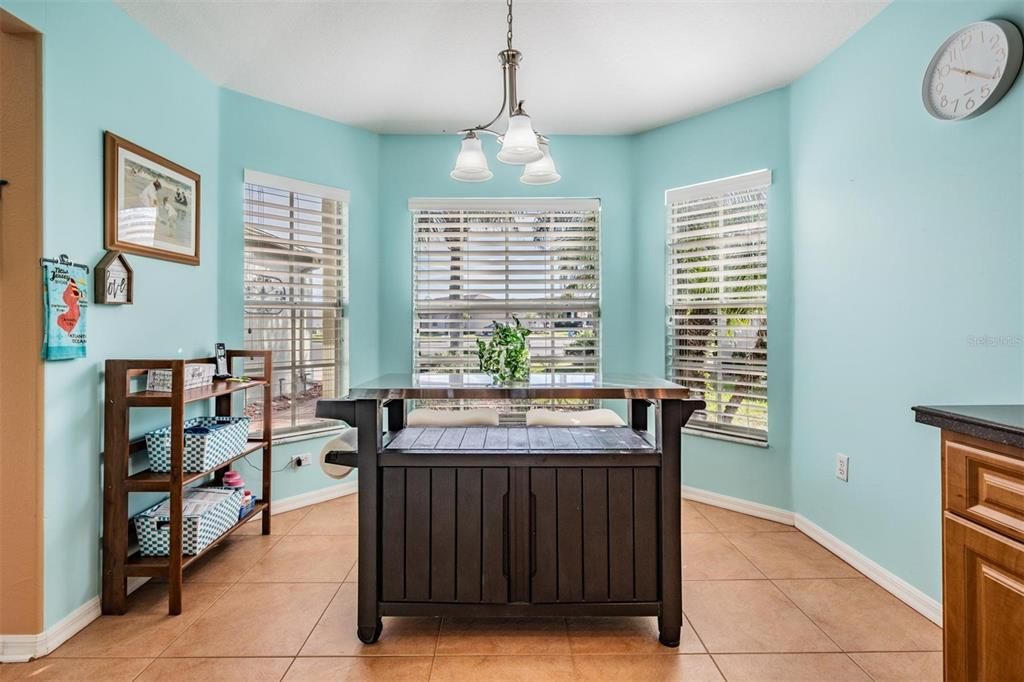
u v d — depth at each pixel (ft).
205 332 9.00
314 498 10.71
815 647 5.92
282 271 10.35
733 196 10.24
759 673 5.48
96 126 6.58
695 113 10.56
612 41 7.98
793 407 9.38
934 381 6.44
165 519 6.98
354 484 11.48
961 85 5.96
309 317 10.75
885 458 7.25
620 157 11.71
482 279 11.86
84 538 6.38
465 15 7.33
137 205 7.27
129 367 6.60
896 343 7.02
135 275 7.29
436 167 11.71
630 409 7.46
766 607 6.75
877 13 7.28
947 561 4.14
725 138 10.21
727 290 10.36
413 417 7.79
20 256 5.77
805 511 9.09
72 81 6.20
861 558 7.68
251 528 9.47
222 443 7.69
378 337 11.69
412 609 6.03
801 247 9.12
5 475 5.78
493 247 11.84
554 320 11.87
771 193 9.64
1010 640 3.60
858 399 7.77
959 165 6.08
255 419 10.08
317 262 10.84
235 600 6.96
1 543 5.76
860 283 7.70
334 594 7.13
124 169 7.01
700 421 10.81
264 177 9.89
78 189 6.29
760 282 9.85
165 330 7.96
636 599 6.02
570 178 11.71
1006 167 5.57
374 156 11.59
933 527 6.46
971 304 5.97
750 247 10.01
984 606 3.83
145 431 7.55
